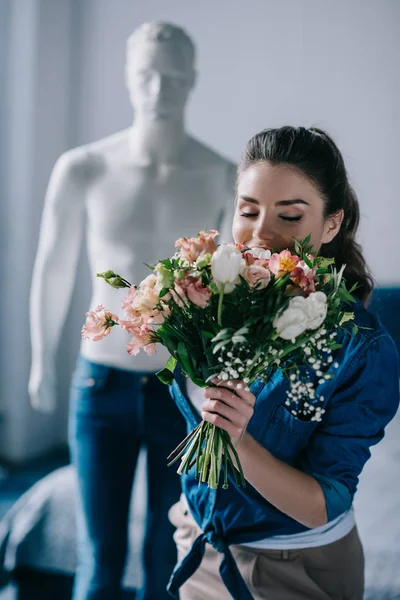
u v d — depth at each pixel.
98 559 2.14
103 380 2.16
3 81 4.10
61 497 2.45
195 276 1.10
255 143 1.28
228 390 1.16
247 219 1.29
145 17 4.12
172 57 2.32
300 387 1.15
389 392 1.25
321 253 1.45
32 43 4.03
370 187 3.71
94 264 2.39
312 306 1.06
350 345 1.24
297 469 1.25
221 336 1.07
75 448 2.21
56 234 2.42
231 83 3.96
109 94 4.24
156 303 1.15
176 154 2.35
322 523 1.22
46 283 2.44
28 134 4.06
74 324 4.40
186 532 1.46
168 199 2.32
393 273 3.70
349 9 3.69
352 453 1.23
